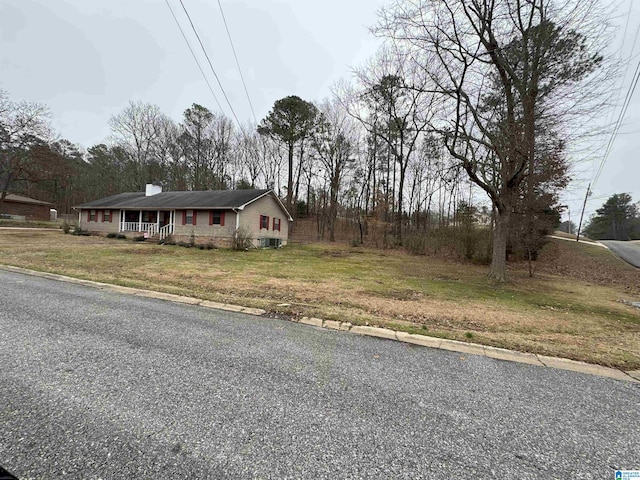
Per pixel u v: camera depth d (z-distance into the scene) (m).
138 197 21.22
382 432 1.83
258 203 18.34
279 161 29.67
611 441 1.87
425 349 3.32
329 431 1.81
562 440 1.86
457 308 5.42
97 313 3.96
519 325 4.58
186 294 5.27
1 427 1.70
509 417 2.08
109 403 1.99
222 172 30.98
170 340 3.18
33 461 1.47
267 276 7.84
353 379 2.51
